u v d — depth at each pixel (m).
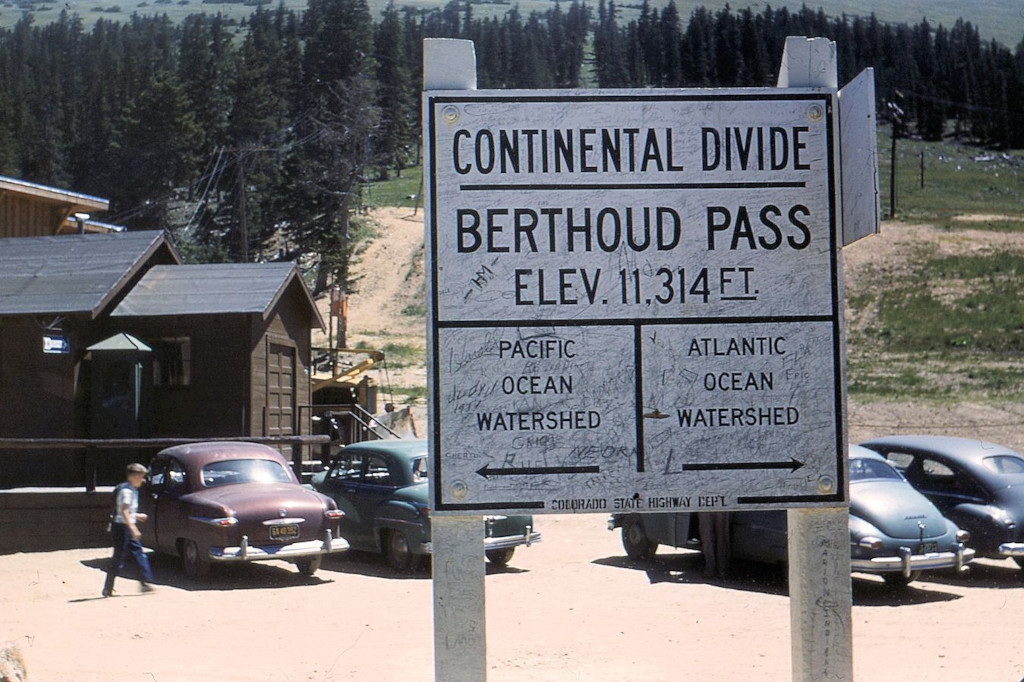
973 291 75.94
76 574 14.99
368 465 16.56
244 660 9.55
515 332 5.16
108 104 133.50
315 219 94.31
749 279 5.24
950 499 15.39
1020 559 15.39
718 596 13.61
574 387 5.16
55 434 20.53
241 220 95.12
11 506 17.83
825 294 5.24
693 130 5.27
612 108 5.26
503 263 5.18
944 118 190.88
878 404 45.38
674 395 5.18
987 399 45.91
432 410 5.10
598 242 5.21
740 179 5.27
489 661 9.70
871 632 11.34
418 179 136.50
